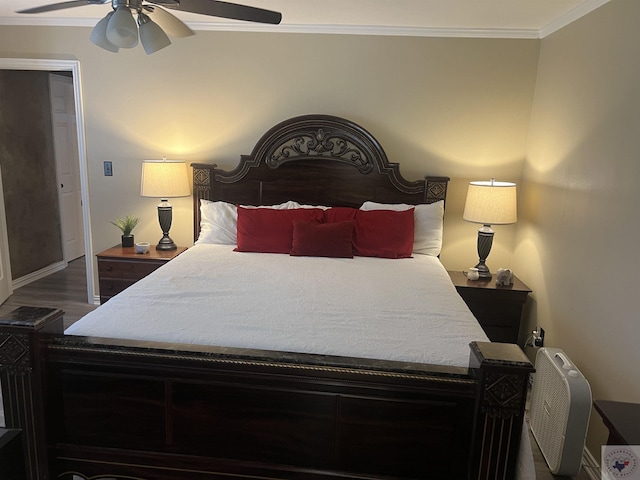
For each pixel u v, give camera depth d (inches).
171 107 146.0
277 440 67.4
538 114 132.6
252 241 129.5
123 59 143.6
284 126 140.3
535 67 135.1
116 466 70.8
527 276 135.0
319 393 65.1
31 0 121.0
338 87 140.7
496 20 124.1
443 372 62.9
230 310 84.4
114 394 68.8
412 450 65.6
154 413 68.7
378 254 128.5
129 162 150.9
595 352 94.3
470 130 140.3
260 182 144.5
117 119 148.2
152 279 102.0
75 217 213.3
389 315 85.0
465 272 144.8
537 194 130.0
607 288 90.7
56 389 69.3
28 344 65.1
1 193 159.8
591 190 99.3
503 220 127.8
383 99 140.4
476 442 61.2
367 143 139.6
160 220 144.6
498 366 58.5
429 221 136.6
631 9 87.2
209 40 140.7
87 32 142.3
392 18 126.0
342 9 118.7
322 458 67.2
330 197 143.5
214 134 147.0
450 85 138.1
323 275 109.2
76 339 68.5
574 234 106.3
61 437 70.7
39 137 185.6
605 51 96.6
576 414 83.0
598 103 98.4
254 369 65.1
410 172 144.3
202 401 67.5
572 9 111.0
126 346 67.0
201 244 137.6
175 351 66.1
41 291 173.5
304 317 82.2
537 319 126.3
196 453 69.4
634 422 48.5
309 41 138.4
